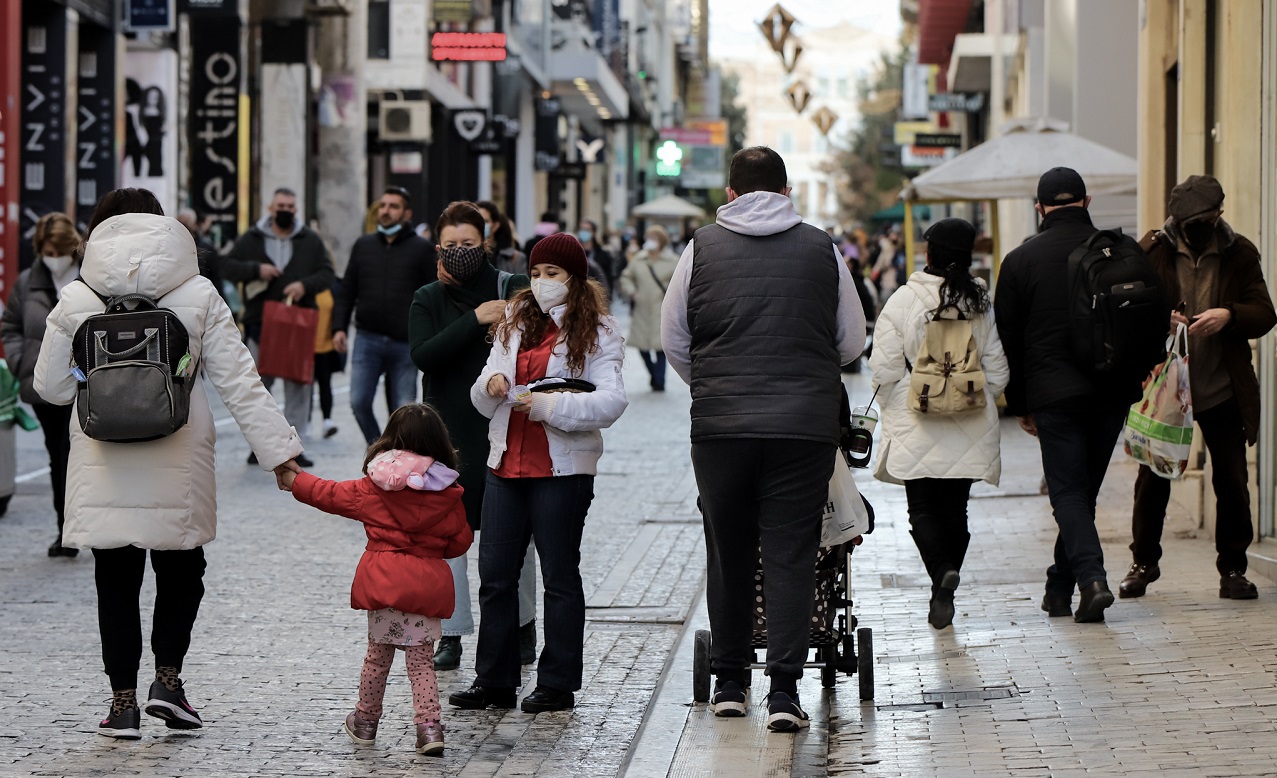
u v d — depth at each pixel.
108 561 8.19
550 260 8.71
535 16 65.94
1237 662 9.11
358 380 16.22
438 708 8.06
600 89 70.44
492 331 8.84
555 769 7.78
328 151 45.34
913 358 10.27
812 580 8.25
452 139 55.78
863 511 8.73
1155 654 9.41
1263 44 12.36
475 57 45.81
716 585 8.53
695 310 8.27
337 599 11.77
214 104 37.22
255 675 9.59
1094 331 9.91
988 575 12.39
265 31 40.72
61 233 13.23
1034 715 8.31
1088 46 28.33
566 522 8.76
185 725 8.25
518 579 8.94
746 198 8.30
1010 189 21.94
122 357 7.80
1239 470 10.87
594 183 91.62
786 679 8.23
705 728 8.37
